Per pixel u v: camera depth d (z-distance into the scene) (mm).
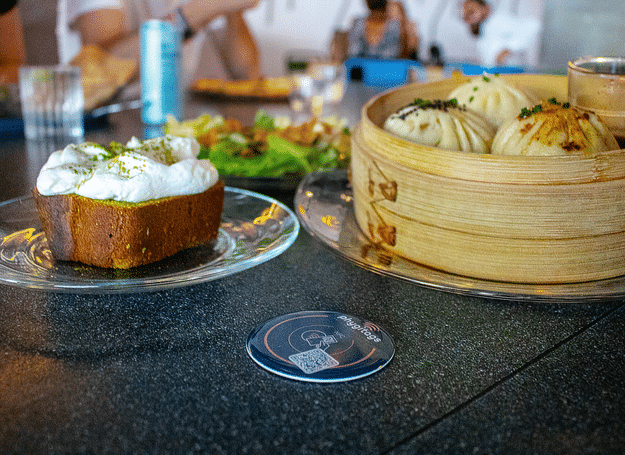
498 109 712
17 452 317
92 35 2258
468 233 528
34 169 991
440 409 368
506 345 452
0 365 403
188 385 386
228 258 576
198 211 603
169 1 2447
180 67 1439
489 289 515
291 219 638
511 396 384
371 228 618
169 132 967
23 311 487
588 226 506
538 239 511
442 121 640
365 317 491
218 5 2256
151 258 572
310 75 1936
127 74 2100
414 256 573
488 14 3328
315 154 913
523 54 3314
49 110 1234
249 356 424
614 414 368
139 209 543
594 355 440
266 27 3355
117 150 622
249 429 343
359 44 3088
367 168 603
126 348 432
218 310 499
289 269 597
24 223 639
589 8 2746
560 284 530
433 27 3385
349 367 407
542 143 555
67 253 569
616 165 496
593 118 575
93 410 357
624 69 620
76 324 467
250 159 910
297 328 461
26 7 2322
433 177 528
